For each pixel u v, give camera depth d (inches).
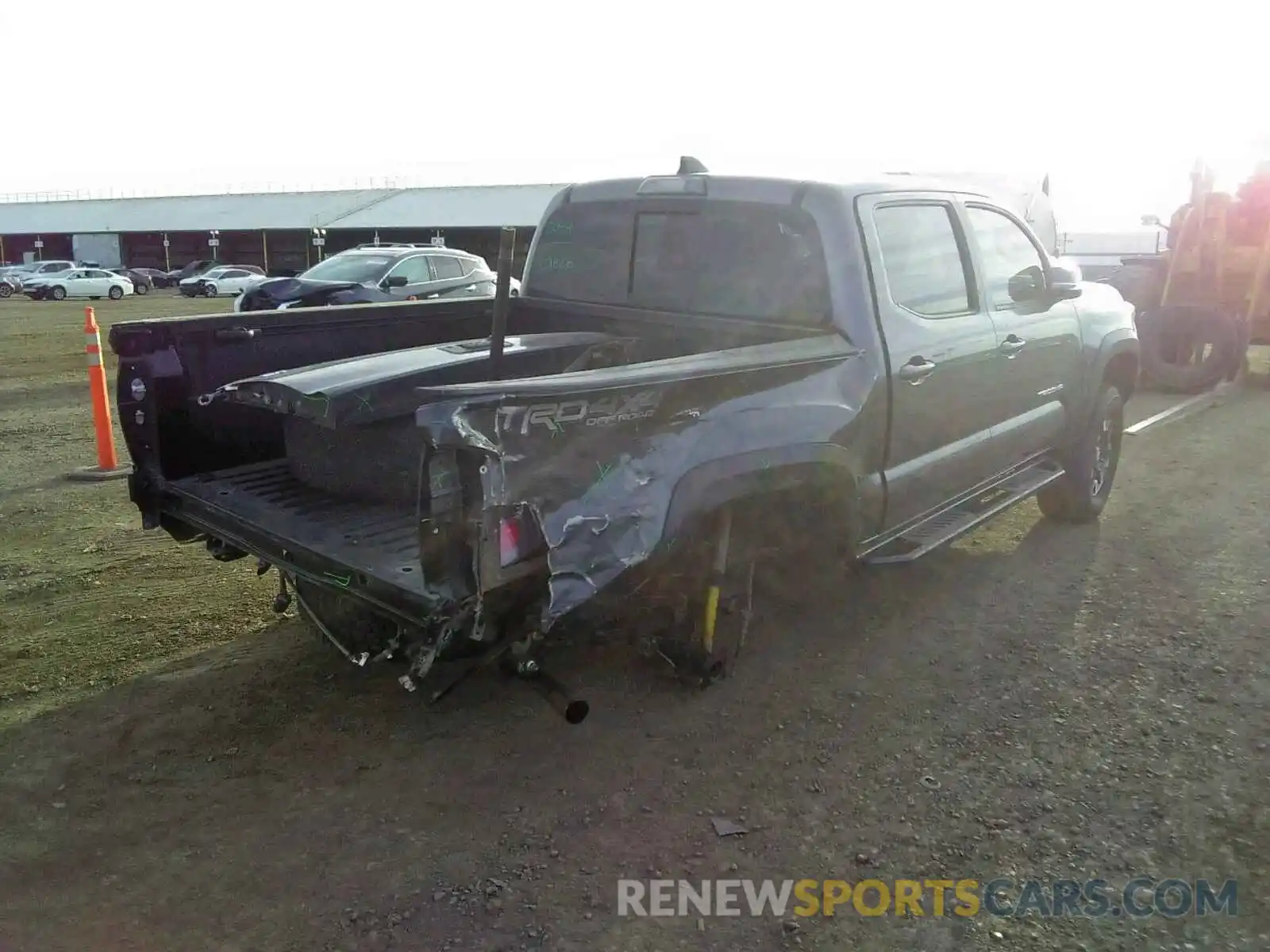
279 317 181.8
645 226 196.7
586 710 130.2
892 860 129.0
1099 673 178.4
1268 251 469.1
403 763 151.9
